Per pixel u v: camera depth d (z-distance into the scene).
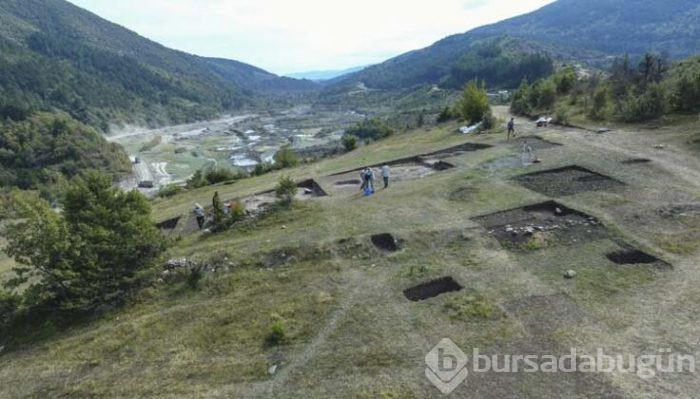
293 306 16.44
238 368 13.52
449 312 14.61
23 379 15.21
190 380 13.34
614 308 13.60
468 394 11.04
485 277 16.38
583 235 18.50
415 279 17.08
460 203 23.91
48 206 20.22
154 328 16.73
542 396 10.66
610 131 34.88
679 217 18.83
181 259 21.55
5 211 20.36
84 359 15.68
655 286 14.47
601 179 24.61
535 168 27.69
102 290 19.11
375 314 15.16
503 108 65.06
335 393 11.76
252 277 19.28
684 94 34.84
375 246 20.33
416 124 73.06
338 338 14.20
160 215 36.44
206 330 15.97
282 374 12.90
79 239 19.08
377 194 28.09
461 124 53.25
